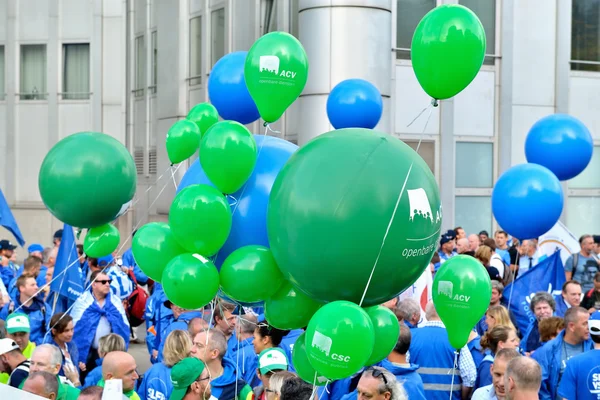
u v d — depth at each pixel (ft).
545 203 20.66
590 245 35.04
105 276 28.12
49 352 18.81
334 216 11.98
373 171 12.21
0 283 29.91
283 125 48.08
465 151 52.95
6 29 78.38
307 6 39.40
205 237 13.93
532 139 23.95
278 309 14.48
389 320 14.25
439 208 12.79
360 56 38.70
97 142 16.22
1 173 78.54
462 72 14.20
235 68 17.60
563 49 54.34
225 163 14.02
